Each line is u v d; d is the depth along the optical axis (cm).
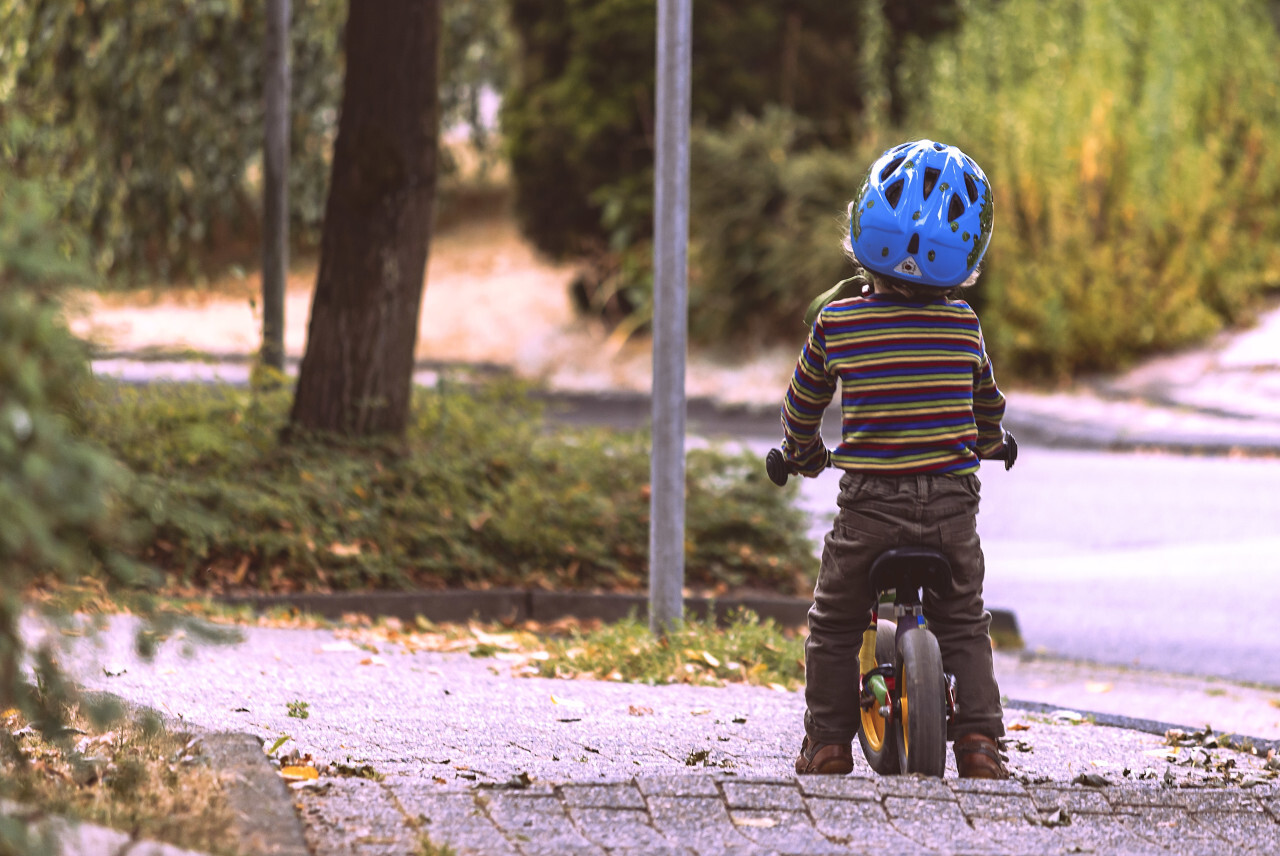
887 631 1318
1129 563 3222
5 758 1091
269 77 3278
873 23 6619
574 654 2103
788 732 1645
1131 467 4509
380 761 1309
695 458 3192
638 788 1120
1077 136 6172
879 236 1247
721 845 999
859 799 1112
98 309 1079
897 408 1235
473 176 10194
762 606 2670
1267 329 6028
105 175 3797
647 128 6656
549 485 3000
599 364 6738
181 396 3041
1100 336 5841
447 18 6831
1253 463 4575
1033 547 3400
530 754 1409
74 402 830
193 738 1169
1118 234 6116
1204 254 6081
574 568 2756
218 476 2697
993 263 6091
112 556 844
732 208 6381
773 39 6756
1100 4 6669
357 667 1928
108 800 987
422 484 2869
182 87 3972
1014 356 5966
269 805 1003
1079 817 1125
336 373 2902
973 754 1247
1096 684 2280
